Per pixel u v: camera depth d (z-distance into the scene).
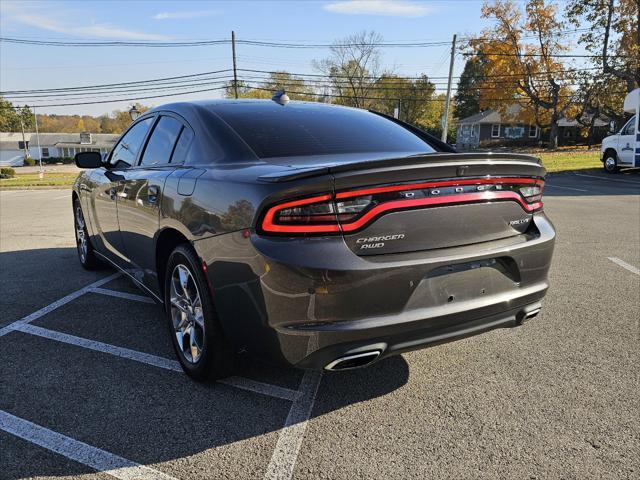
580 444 2.33
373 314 2.26
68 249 6.65
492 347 3.41
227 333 2.55
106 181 4.21
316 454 2.27
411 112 69.12
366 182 2.21
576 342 3.48
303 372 3.05
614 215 9.27
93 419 2.54
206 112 3.23
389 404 2.69
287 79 56.62
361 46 61.12
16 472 2.15
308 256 2.17
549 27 40.50
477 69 69.94
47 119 140.25
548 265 2.81
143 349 3.39
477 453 2.27
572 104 41.78
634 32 32.19
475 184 2.47
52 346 3.44
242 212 2.34
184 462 2.22
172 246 3.26
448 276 2.42
